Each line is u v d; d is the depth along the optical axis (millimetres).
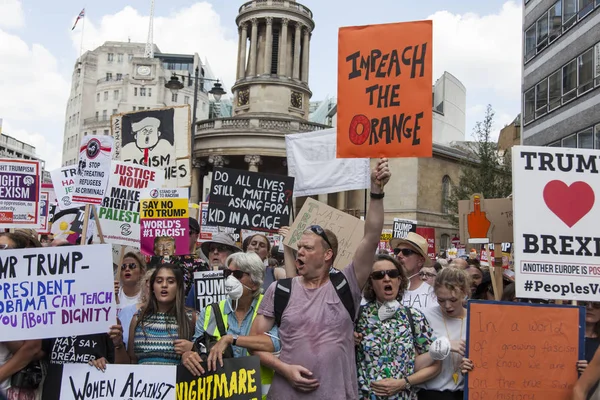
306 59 57375
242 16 56562
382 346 5426
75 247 5613
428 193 52688
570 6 28297
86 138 7922
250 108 55531
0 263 5488
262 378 5527
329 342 4992
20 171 8805
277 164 54219
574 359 5254
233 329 5855
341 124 5777
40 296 5512
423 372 5434
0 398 5465
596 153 5508
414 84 5625
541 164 5480
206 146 51219
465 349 5305
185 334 5707
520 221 5398
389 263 5531
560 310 5305
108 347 5809
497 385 5242
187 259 11227
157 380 5387
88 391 5418
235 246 9859
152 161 12219
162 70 118750
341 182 10477
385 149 5637
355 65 5805
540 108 31344
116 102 120438
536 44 32000
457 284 5793
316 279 5230
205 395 5293
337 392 4910
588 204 5449
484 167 39000
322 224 8633
